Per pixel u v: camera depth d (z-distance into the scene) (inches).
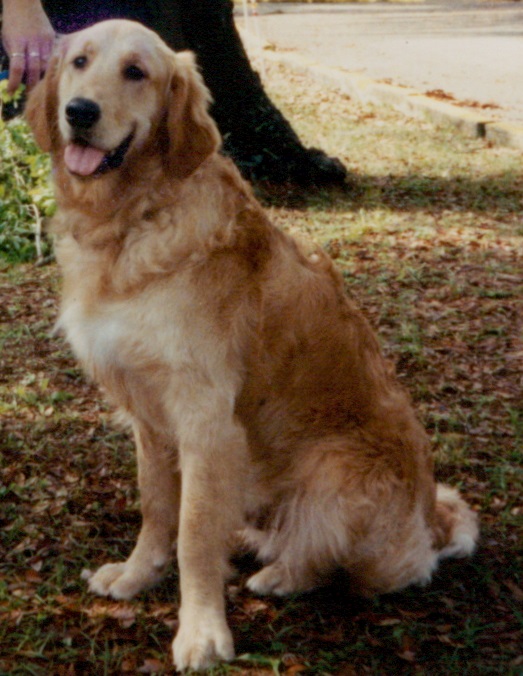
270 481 93.4
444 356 124.7
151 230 88.6
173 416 89.2
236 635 89.4
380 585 92.6
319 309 92.3
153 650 87.7
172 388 88.7
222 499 88.8
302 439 92.4
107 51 89.4
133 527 99.3
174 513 93.1
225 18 188.5
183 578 88.6
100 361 90.0
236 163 195.0
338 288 94.6
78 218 90.7
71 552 95.7
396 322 131.3
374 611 91.8
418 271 146.0
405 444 93.7
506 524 100.0
